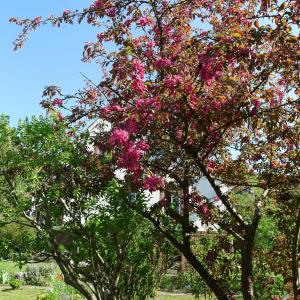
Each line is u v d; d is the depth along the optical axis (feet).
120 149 18.25
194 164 21.72
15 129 21.44
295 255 21.89
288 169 22.50
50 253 22.03
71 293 52.75
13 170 21.49
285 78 19.29
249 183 24.12
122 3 20.44
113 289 21.21
